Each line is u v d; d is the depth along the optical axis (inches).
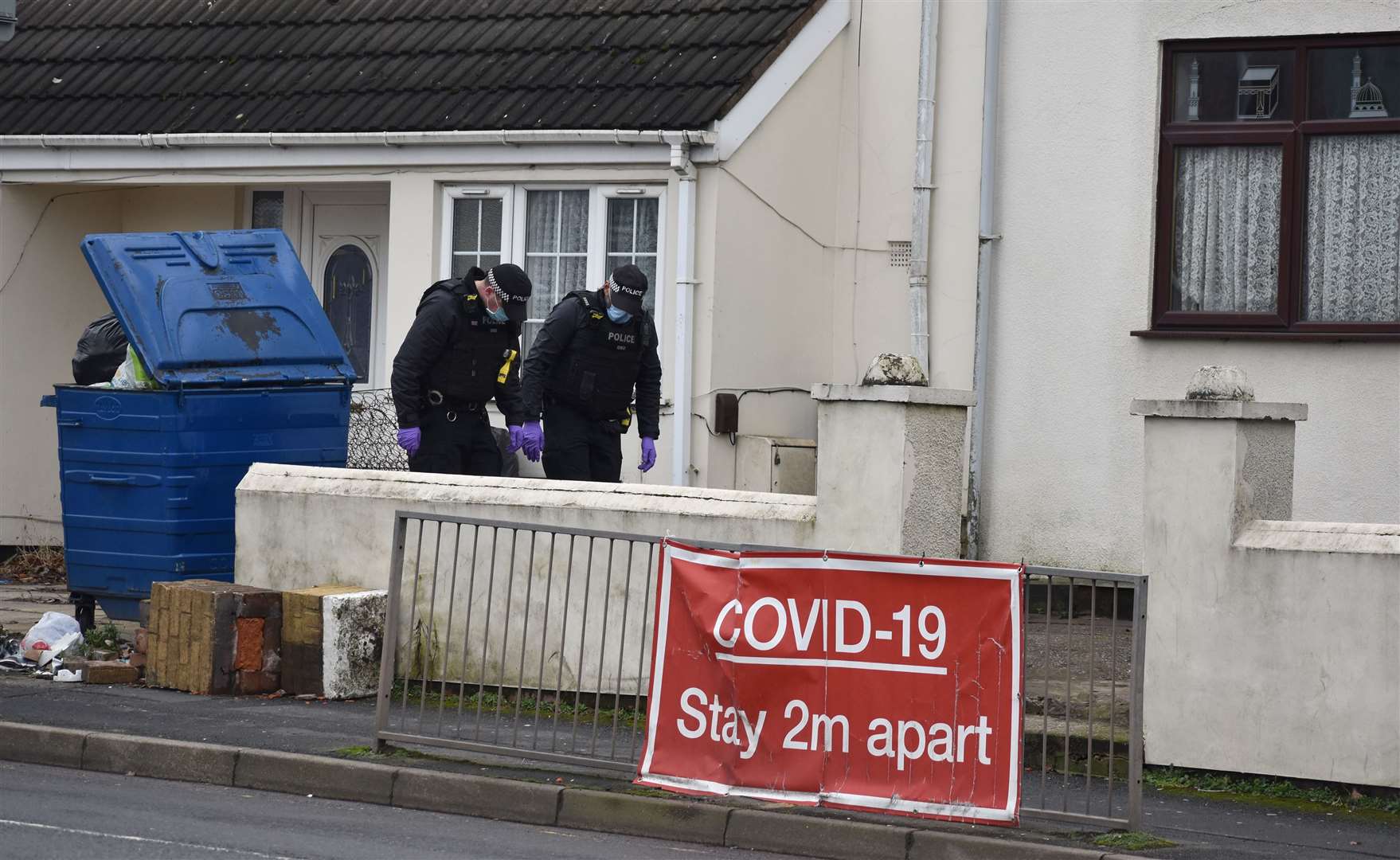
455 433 1676.9
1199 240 1859.0
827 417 1354.6
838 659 1121.4
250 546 1615.4
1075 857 1037.8
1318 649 1214.3
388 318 2039.9
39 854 963.3
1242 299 1839.3
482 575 1488.7
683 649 1165.1
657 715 1169.4
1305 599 1218.0
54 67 2271.2
